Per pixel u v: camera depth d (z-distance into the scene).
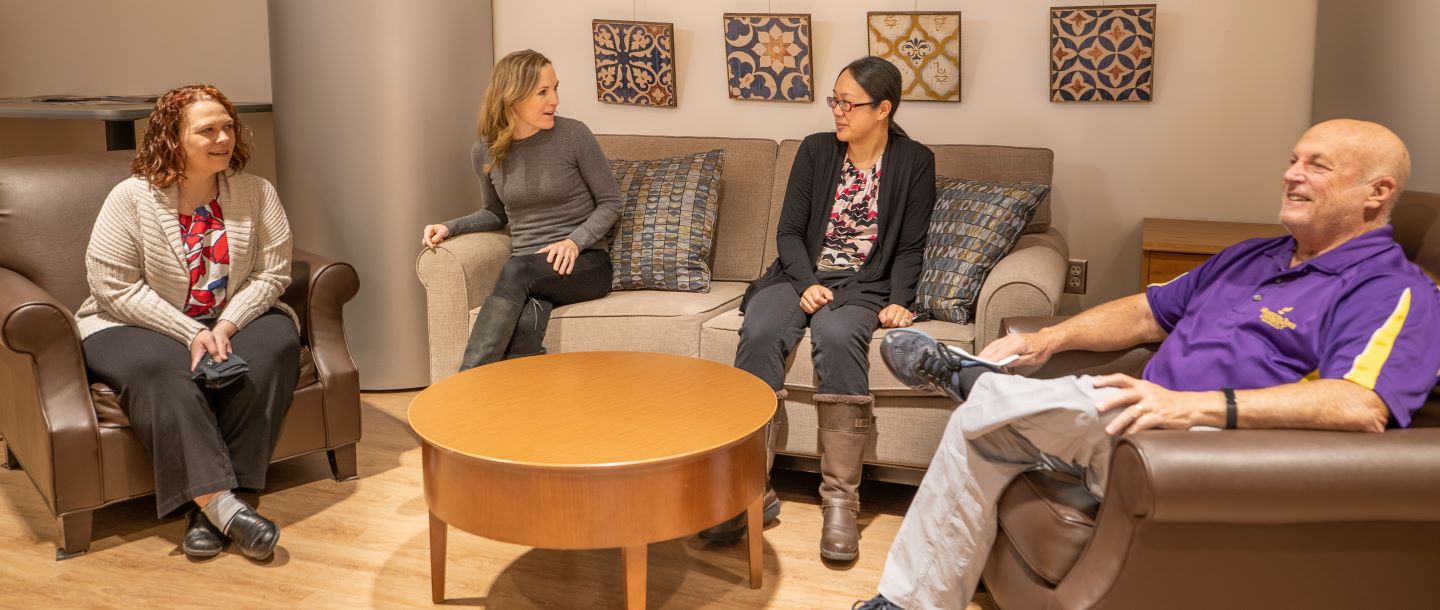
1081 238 3.57
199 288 2.71
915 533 2.05
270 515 2.77
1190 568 1.64
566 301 3.10
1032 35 3.48
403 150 3.62
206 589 2.38
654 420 2.20
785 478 3.06
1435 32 2.25
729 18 3.71
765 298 2.84
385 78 3.57
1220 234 3.12
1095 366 2.28
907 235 2.92
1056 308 2.59
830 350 2.62
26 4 4.41
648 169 3.37
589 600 2.34
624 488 1.97
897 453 2.71
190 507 2.79
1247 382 1.95
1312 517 1.57
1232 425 1.73
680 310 2.96
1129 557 1.64
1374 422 1.66
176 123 2.61
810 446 2.78
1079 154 3.52
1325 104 3.06
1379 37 2.59
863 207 2.95
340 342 2.95
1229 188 3.40
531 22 3.99
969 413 1.95
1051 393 1.83
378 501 2.86
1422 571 1.63
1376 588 1.64
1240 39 3.30
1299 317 1.92
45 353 2.47
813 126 3.77
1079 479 1.93
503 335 2.93
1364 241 1.91
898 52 3.58
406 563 2.51
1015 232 2.85
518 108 3.13
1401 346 1.73
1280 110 3.30
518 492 1.98
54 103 3.93
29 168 2.83
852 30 3.66
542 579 2.43
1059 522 1.78
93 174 2.91
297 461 3.15
